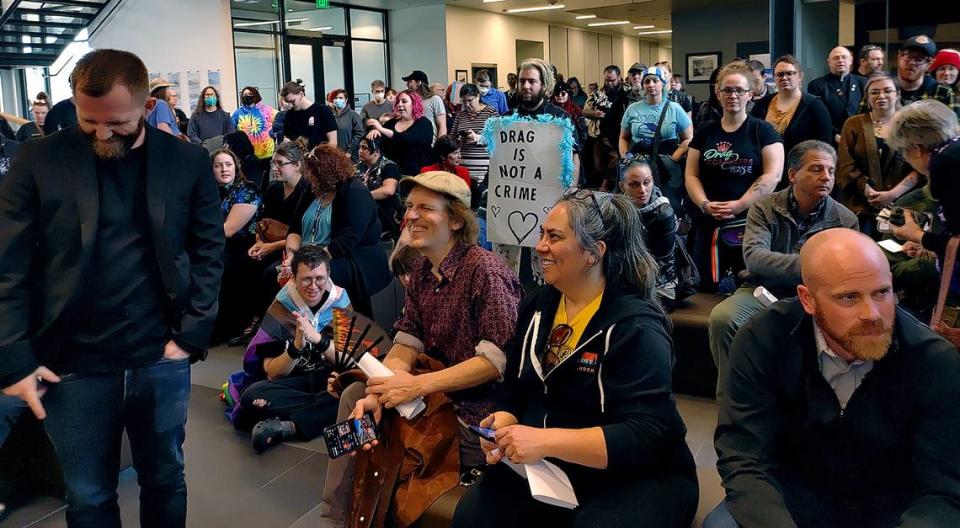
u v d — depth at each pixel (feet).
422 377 7.71
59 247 6.75
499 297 7.83
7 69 40.50
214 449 11.46
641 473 6.61
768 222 11.23
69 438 7.02
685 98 22.88
